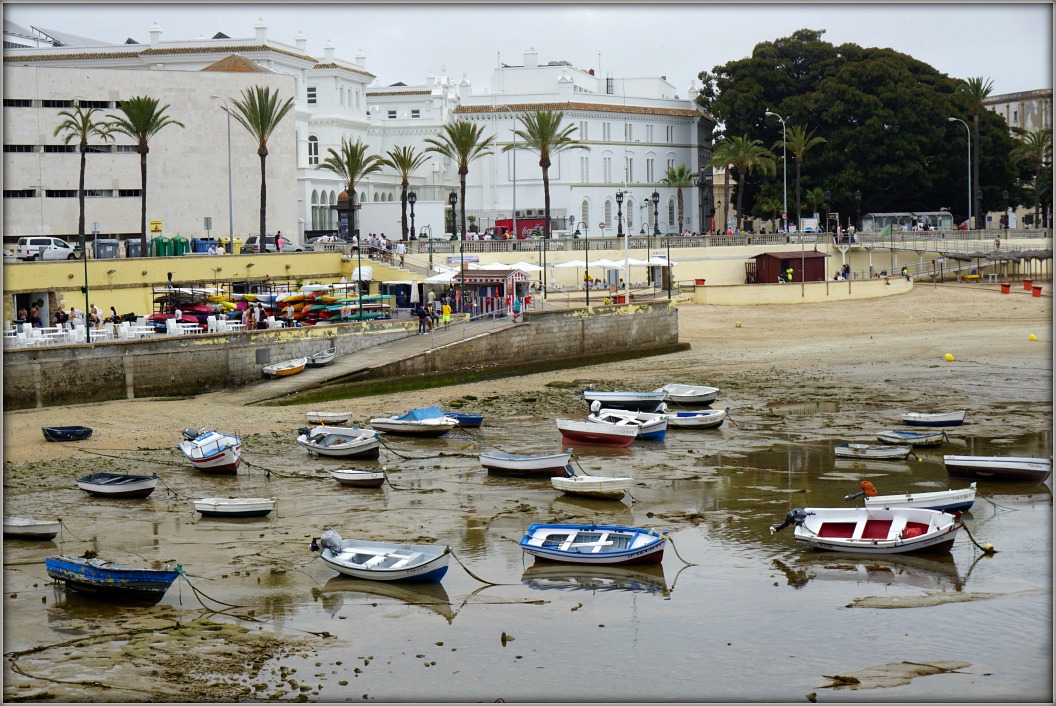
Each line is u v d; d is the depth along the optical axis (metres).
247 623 29.22
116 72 95.38
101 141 95.00
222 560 34.16
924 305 97.44
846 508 36.66
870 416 55.91
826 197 125.50
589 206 134.00
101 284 71.31
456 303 80.12
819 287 99.38
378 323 68.88
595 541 34.44
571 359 73.62
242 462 46.53
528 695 25.11
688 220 147.00
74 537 36.50
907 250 118.12
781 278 107.31
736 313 93.25
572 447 50.34
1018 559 33.75
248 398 59.09
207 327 67.81
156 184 97.50
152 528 37.56
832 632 28.53
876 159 130.50
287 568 33.38
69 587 31.41
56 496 41.53
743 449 49.34
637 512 39.19
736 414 57.38
